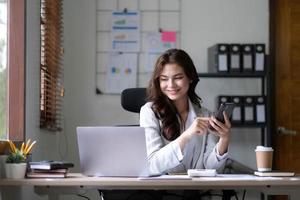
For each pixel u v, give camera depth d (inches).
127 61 168.9
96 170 84.4
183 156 90.4
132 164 83.3
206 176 84.5
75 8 169.0
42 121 135.9
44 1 135.8
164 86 97.1
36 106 129.1
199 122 88.7
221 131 90.0
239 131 170.7
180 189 81.8
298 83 170.6
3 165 87.6
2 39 114.2
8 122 114.0
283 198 162.1
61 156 165.8
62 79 166.1
